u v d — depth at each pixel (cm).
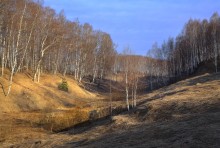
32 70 5622
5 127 2756
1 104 3675
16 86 4275
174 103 2467
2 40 5028
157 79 8944
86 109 3422
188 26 9288
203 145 1284
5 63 4938
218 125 1548
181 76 8444
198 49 8769
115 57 9456
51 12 5866
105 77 9256
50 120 2997
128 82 4097
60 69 7775
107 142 1708
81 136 2147
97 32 9038
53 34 5853
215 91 2856
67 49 7244
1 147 2119
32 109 3850
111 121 2423
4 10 4653
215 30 8156
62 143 2006
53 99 4428
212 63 7650
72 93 5406
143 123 2183
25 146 2078
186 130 1575
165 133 1617
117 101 4244
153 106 2506
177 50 9262
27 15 4934
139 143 1541
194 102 2375
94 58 8588
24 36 5397
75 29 7512
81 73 7456
